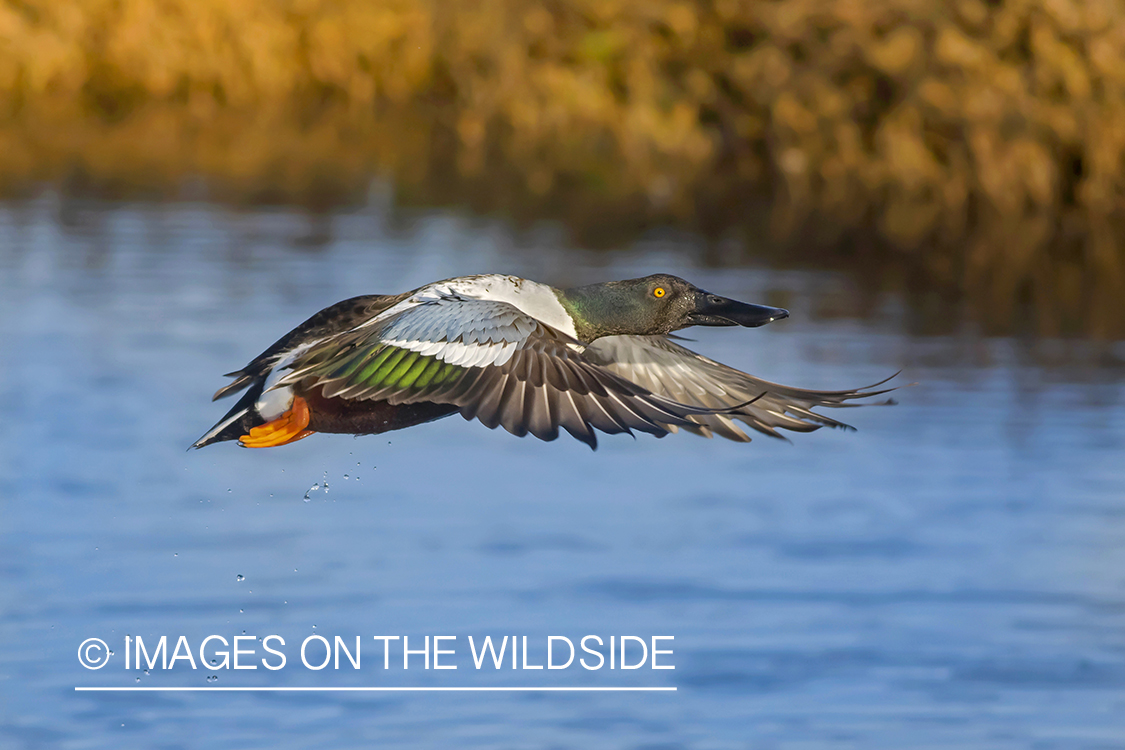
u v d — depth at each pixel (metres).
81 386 14.52
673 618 9.58
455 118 32.06
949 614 9.75
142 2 31.95
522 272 19.88
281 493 12.06
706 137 28.25
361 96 32.56
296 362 5.75
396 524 11.34
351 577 10.19
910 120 24.73
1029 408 14.61
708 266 21.34
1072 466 12.73
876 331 17.94
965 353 16.91
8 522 11.02
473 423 14.66
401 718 8.36
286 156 30.83
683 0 27.53
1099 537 11.02
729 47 27.80
